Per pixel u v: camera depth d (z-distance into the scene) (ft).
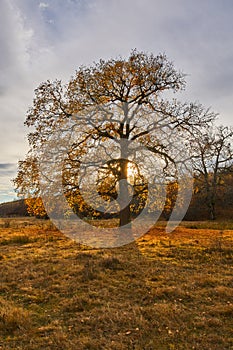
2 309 19.38
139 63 63.72
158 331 16.88
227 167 123.65
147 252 39.37
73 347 15.15
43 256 38.17
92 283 25.55
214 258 35.01
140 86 63.57
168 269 30.09
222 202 140.46
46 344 15.58
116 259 32.37
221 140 118.73
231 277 27.02
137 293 23.13
